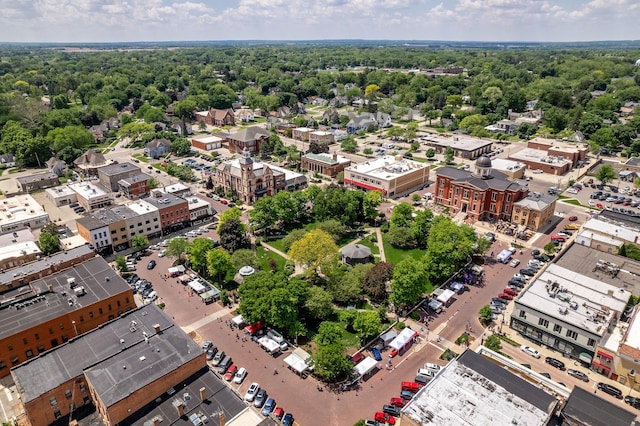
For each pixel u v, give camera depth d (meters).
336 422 91.94
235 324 121.94
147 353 93.81
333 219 179.88
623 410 81.31
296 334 114.75
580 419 79.62
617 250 151.88
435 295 134.38
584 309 114.81
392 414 93.12
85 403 93.06
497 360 100.94
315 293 123.50
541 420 79.25
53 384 87.69
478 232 178.12
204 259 144.62
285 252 164.50
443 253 139.00
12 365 105.00
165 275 149.25
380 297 131.50
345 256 153.88
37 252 146.25
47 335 109.12
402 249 165.88
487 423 78.69
